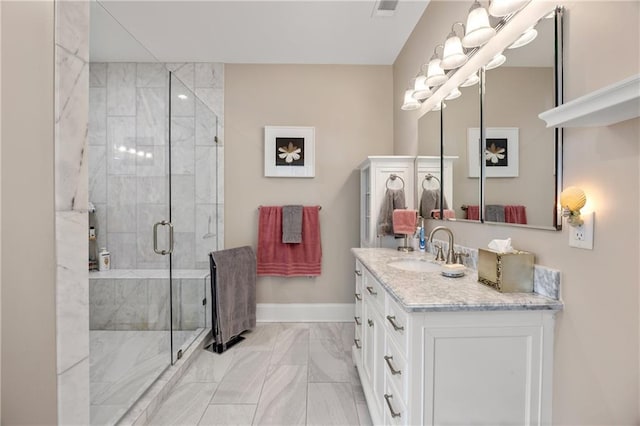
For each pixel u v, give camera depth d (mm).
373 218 2441
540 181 1123
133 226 2195
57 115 950
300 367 2115
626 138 826
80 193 1043
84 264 1060
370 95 3041
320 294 3043
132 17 2279
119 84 2256
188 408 1684
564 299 1024
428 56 2127
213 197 2936
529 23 1188
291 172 3004
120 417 1492
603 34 885
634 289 813
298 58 2916
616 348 858
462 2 1676
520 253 1148
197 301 2623
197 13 2230
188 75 2973
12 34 820
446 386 1025
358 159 3043
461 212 1713
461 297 1071
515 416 1047
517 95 1244
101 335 2031
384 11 2203
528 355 1044
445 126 1912
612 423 871
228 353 2330
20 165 844
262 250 2916
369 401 1592
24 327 860
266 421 1587
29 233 871
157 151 2236
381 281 1334
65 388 977
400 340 1111
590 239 926
